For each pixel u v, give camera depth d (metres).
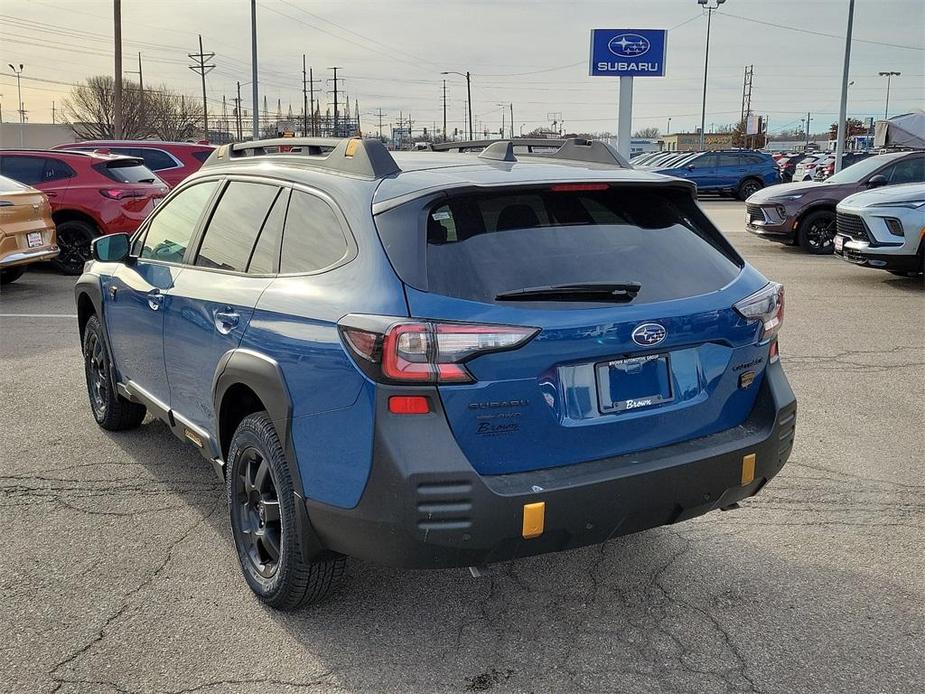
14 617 3.40
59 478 4.85
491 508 2.77
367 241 3.01
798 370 7.18
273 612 3.46
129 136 70.12
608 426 3.00
